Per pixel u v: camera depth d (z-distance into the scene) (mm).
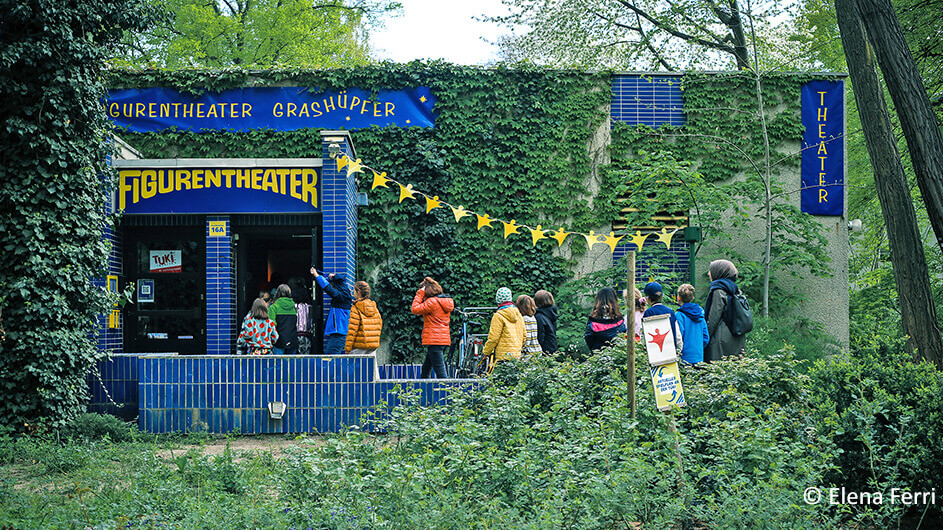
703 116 14469
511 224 12141
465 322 13125
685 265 14219
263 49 23953
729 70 14680
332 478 4676
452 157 14133
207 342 12102
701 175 13211
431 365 10781
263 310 10781
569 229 14195
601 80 14430
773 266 13953
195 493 5375
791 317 14234
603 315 8922
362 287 10445
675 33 18562
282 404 9133
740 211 13438
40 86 8977
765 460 4766
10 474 6809
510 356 7879
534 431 5762
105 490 5520
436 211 13961
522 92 14336
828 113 14641
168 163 12070
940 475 5004
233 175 12125
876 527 4988
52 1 8719
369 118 14078
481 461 4871
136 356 9570
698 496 4730
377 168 13977
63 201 9094
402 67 14133
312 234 12539
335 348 10641
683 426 5965
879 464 5156
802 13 18297
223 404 9156
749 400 6145
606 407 5816
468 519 4285
